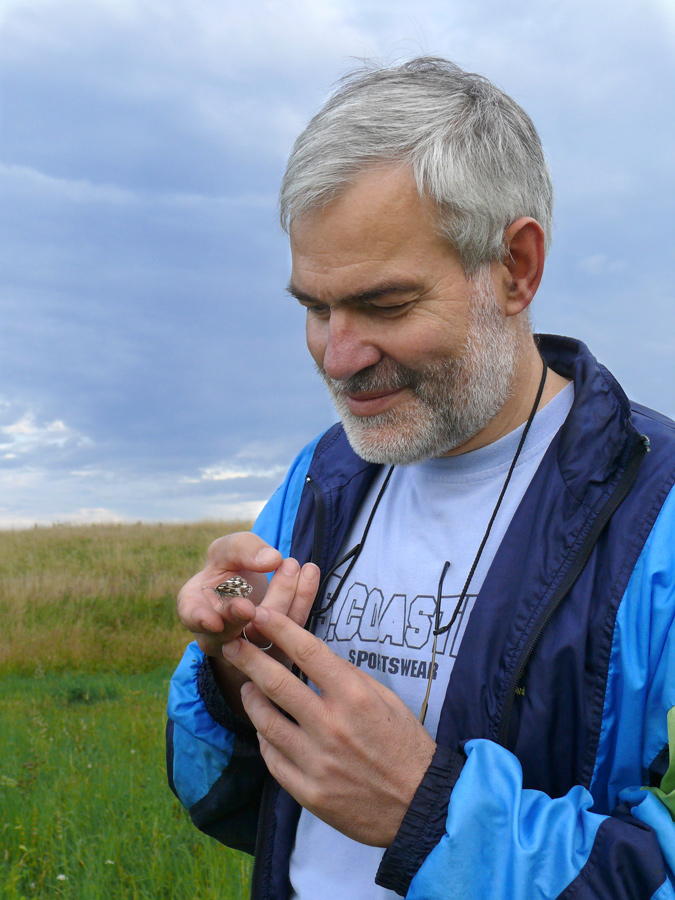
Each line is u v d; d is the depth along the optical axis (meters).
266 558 1.50
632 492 1.42
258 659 1.32
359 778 1.28
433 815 1.25
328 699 1.30
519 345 1.64
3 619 15.44
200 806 1.83
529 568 1.44
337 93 1.56
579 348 1.74
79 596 17.66
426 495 1.74
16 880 3.83
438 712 1.52
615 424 1.50
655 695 1.26
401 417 1.51
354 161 1.39
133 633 15.47
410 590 1.66
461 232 1.42
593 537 1.40
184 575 20.08
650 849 1.13
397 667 1.62
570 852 1.16
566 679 1.34
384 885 1.29
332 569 1.85
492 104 1.54
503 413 1.64
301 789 1.31
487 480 1.66
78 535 25.12
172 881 4.12
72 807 5.02
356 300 1.44
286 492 2.10
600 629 1.33
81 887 3.96
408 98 1.45
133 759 6.48
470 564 1.60
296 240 1.49
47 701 9.93
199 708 1.81
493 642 1.44
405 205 1.39
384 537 1.79
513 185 1.52
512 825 1.20
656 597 1.29
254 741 1.73
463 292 1.46
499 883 1.17
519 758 1.35
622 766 1.30
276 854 1.70
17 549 22.45
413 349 1.44
